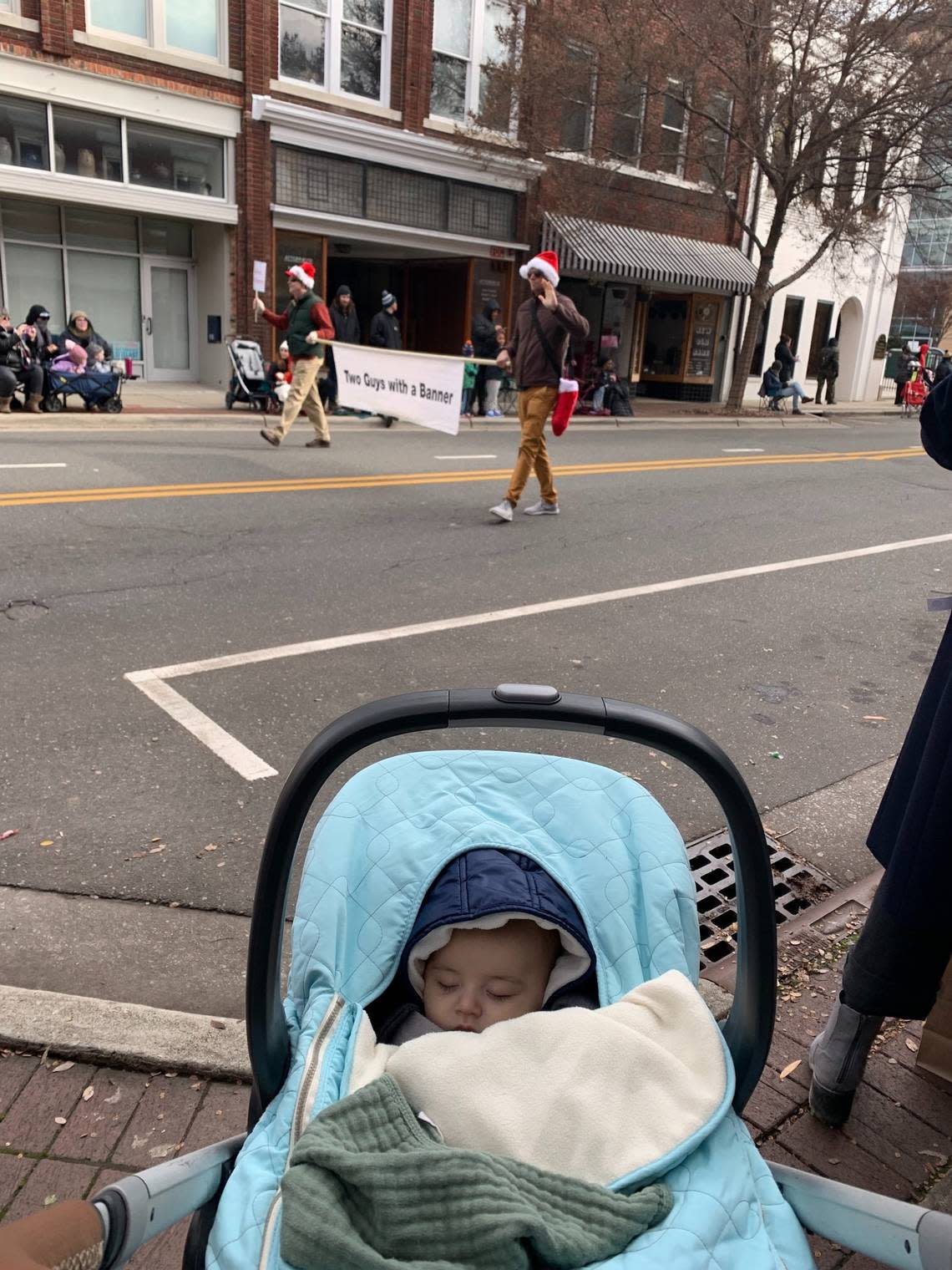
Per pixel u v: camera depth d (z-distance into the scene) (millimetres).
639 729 1520
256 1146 1443
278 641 5316
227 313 17406
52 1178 2076
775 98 18875
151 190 15844
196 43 15953
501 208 20234
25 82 14484
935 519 10180
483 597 6406
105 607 5691
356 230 18125
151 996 2660
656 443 15727
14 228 15914
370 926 1791
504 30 18500
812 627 6250
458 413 10164
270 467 10578
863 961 2109
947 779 1902
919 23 17297
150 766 3873
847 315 29406
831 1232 1422
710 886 3309
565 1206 1311
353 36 17484
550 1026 1540
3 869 3168
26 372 12820
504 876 1760
